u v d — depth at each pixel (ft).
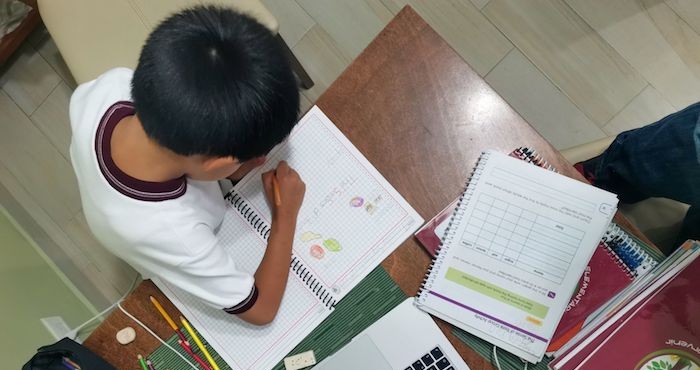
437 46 2.75
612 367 2.51
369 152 2.75
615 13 4.87
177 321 2.76
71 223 4.93
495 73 4.88
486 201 2.65
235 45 1.91
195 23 1.94
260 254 2.78
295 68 4.50
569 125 4.80
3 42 4.75
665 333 2.49
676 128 3.06
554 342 2.61
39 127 5.08
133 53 3.48
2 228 4.23
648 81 4.78
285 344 2.72
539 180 2.63
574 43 4.87
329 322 2.71
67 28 3.50
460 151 2.72
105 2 3.48
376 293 2.71
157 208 2.32
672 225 4.05
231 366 2.73
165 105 1.91
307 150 2.76
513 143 2.71
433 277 2.65
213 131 1.93
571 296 2.61
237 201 2.79
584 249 2.59
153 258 2.47
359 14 4.99
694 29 4.81
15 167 5.03
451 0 4.96
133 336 2.74
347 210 2.74
